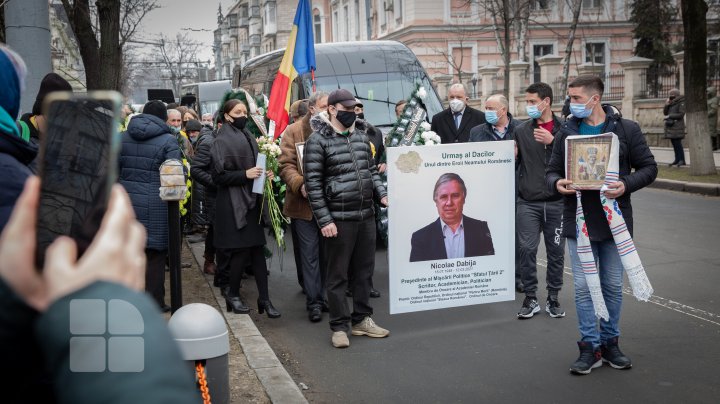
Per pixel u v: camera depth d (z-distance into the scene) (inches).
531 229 258.2
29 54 288.4
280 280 338.0
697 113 650.2
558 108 1197.1
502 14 1197.7
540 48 1705.2
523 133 260.2
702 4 638.5
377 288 315.3
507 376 202.8
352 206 233.6
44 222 34.5
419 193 247.9
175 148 237.9
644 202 543.5
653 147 947.3
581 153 192.9
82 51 454.3
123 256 31.8
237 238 258.7
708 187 578.9
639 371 202.2
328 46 498.6
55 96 34.6
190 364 136.4
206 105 1213.1
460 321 261.1
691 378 195.8
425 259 250.8
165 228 239.0
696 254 350.6
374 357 223.9
